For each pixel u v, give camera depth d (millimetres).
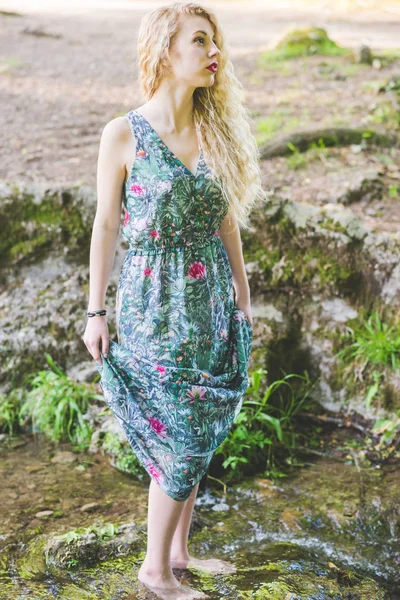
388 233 4316
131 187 2521
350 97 7453
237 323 2758
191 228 2555
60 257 4461
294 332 4211
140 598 2715
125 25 13547
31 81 8578
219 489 3520
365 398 4012
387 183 5461
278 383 3945
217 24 2578
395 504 3328
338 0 17734
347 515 3299
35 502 3332
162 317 2572
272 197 4344
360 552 3123
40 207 4449
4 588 2764
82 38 11766
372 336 3994
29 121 6934
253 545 3139
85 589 2770
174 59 2508
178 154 2533
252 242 4332
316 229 4266
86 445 3820
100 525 3146
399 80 7781
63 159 5867
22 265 4445
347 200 5145
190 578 2859
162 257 2561
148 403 2613
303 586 2855
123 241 4344
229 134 2678
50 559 2926
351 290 4223
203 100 2631
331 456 3762
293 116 6809
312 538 3189
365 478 3553
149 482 3559
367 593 2859
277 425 3727
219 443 2678
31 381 4129
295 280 4277
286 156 5973
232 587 2820
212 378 2637
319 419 4023
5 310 4293
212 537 3176
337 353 4133
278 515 3316
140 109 2570
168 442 2588
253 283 4281
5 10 14094
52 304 4293
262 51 10242
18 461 3695
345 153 5996
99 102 7703
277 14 15984
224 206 2598
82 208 4438
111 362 2631
